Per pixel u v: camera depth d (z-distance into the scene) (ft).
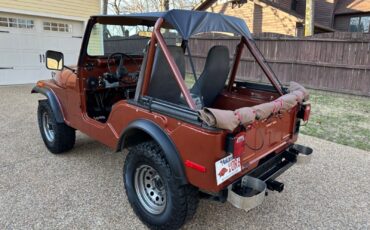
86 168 11.21
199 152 6.11
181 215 6.93
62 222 7.90
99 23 10.55
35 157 12.14
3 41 27.89
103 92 11.57
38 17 29.84
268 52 33.68
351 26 54.39
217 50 8.85
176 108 6.63
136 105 7.61
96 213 8.36
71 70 11.02
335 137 15.70
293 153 8.56
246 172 6.98
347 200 9.38
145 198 7.86
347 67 27.81
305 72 31.09
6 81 28.84
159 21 7.08
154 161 7.05
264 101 9.61
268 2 52.06
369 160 12.60
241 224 8.02
